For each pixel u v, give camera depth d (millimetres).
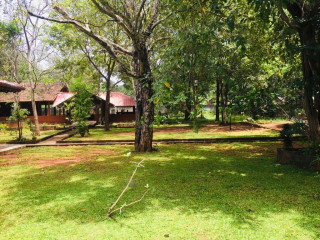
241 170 6898
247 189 5207
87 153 11102
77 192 5266
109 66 23672
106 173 6945
